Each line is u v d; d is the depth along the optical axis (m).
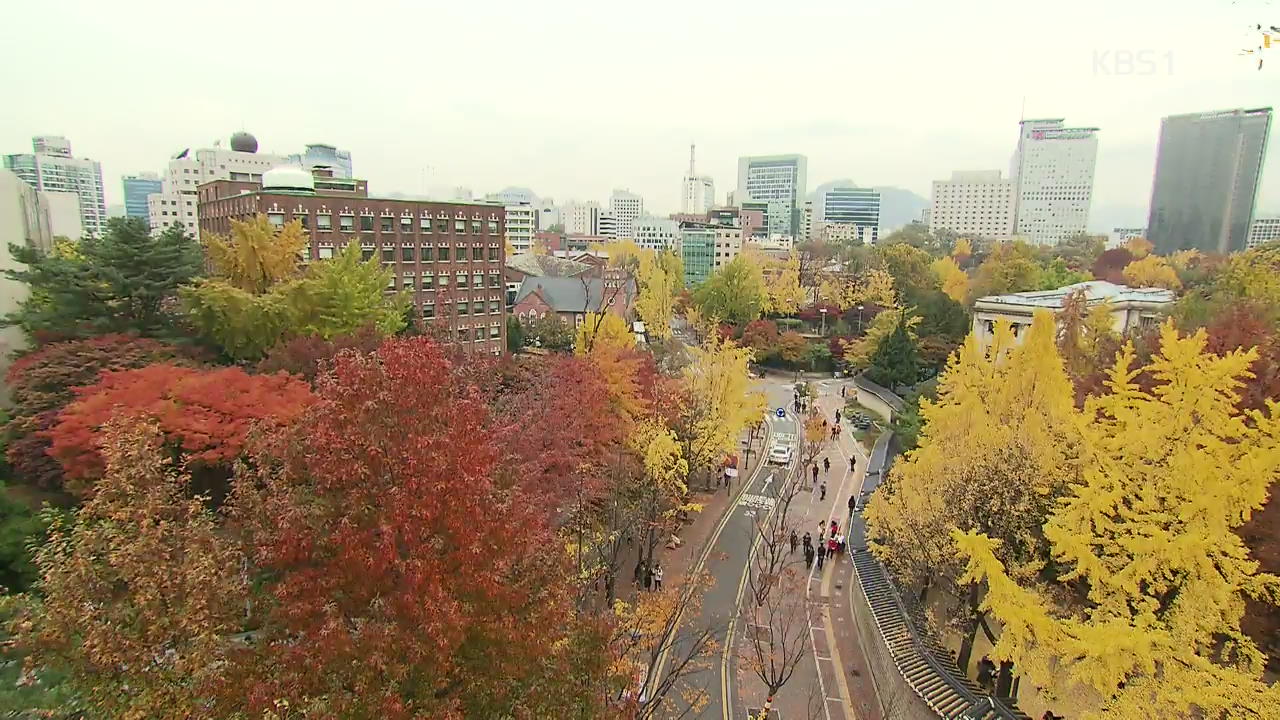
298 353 40.47
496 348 87.31
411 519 14.15
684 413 46.03
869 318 104.19
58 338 40.16
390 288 76.50
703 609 34.25
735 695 28.06
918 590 31.94
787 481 53.44
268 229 54.69
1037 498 25.97
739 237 171.88
